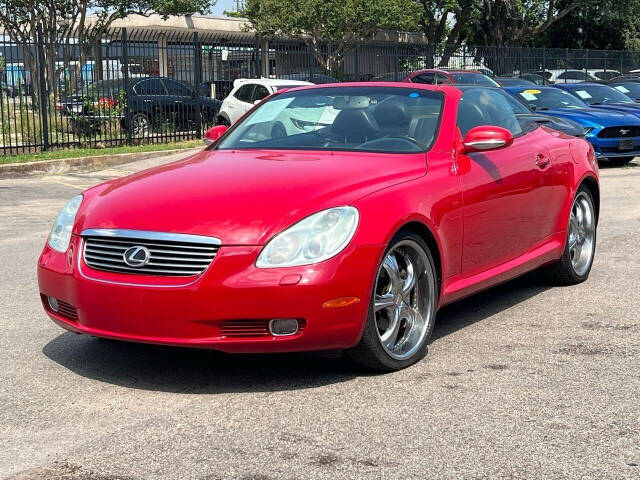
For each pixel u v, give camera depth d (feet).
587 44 181.16
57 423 12.01
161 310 12.78
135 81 64.95
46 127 58.23
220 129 19.01
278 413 12.36
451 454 10.83
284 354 15.42
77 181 48.03
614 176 46.93
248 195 13.64
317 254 12.84
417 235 14.58
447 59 96.32
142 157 58.59
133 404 12.80
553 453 10.85
